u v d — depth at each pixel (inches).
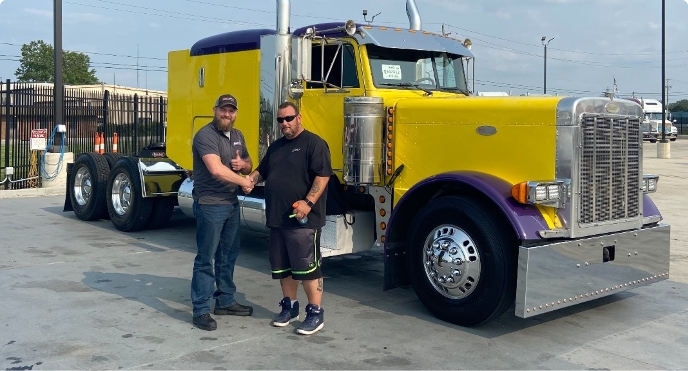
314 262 197.5
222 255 214.8
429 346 189.9
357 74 247.8
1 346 183.2
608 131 206.4
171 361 174.4
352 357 179.9
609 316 222.5
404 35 259.8
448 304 208.4
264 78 273.4
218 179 199.5
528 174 204.2
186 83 323.9
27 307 220.7
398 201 224.4
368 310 226.5
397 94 251.0
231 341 191.8
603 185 206.2
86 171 405.7
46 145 563.2
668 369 173.9
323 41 252.1
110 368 168.4
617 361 179.6
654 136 1603.1
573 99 197.0
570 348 189.9
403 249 230.1
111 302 229.1
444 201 208.1
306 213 191.2
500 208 192.9
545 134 200.1
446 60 275.1
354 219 253.0
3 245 327.3
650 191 231.5
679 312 227.6
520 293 188.2
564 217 198.1
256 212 284.7
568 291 197.0
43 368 167.5
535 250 188.2
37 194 531.5
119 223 370.9
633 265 217.5
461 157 220.2
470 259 202.1
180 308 223.9
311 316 200.5
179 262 293.9
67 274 267.7
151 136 722.8
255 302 234.8
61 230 374.3
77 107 650.8
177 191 363.3
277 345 189.0
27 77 2839.6
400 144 236.5
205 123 312.8
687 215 447.8
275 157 200.7
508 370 172.2
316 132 259.6
